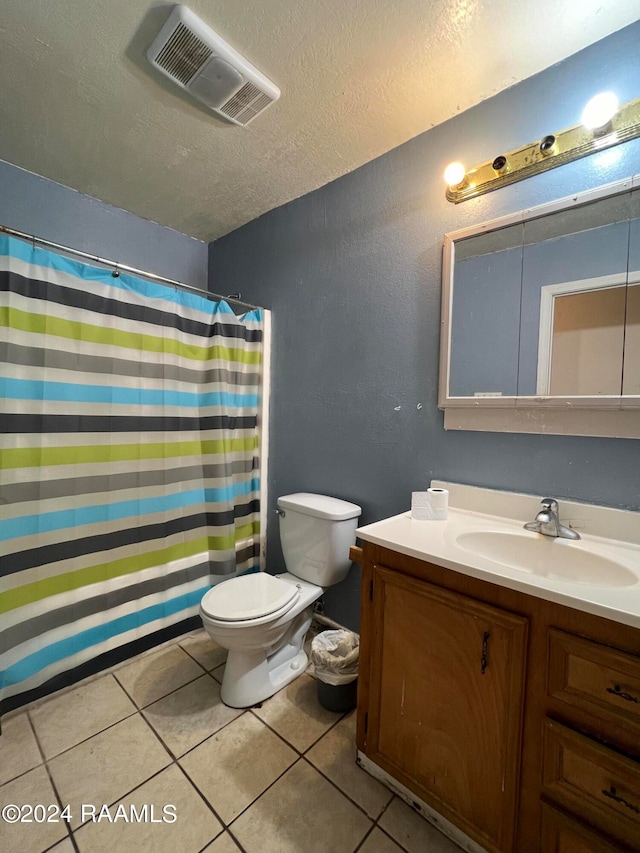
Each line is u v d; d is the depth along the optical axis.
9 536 1.35
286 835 1.05
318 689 1.51
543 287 1.24
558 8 1.04
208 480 1.98
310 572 1.75
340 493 1.88
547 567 1.13
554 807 0.84
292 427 2.10
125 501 1.67
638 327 1.08
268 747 1.32
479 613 0.94
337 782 1.20
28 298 1.38
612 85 1.12
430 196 1.52
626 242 1.10
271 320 2.21
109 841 1.03
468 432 1.43
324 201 1.90
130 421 1.68
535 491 1.28
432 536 1.17
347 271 1.81
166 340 1.79
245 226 2.34
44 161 1.74
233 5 1.04
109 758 1.27
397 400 1.64
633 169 1.09
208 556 2.00
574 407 1.18
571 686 0.82
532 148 1.25
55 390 1.45
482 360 1.37
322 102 1.38
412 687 1.08
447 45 1.16
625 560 1.00
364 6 1.04
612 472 1.14
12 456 1.35
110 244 2.12
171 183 1.91
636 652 0.74
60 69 1.25
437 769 1.04
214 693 1.57
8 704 1.43
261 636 1.44
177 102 1.39
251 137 1.57
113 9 1.06
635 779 0.74
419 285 1.55
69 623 1.51
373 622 1.18
